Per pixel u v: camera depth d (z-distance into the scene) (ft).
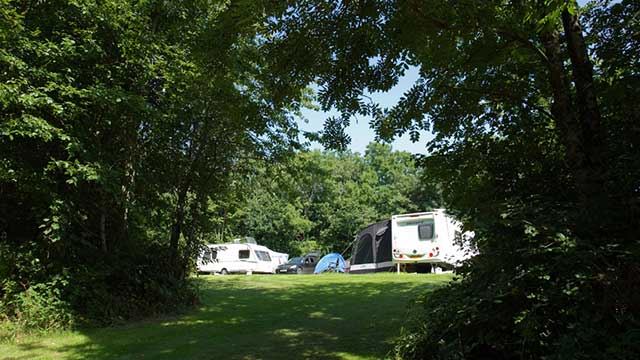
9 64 28.50
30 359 22.47
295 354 22.43
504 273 16.12
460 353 16.46
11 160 30.40
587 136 18.66
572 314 14.49
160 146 39.52
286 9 20.40
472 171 23.09
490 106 24.41
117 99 30.40
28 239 32.89
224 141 40.45
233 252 115.85
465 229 19.57
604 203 15.92
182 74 34.14
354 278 58.65
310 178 47.32
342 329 27.86
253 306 37.91
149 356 22.67
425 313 19.94
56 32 31.27
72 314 29.99
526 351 15.62
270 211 183.52
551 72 20.42
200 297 41.42
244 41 25.79
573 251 14.67
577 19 19.53
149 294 35.04
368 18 20.17
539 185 20.27
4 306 28.60
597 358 13.39
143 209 37.91
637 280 14.03
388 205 187.01
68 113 30.60
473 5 18.90
